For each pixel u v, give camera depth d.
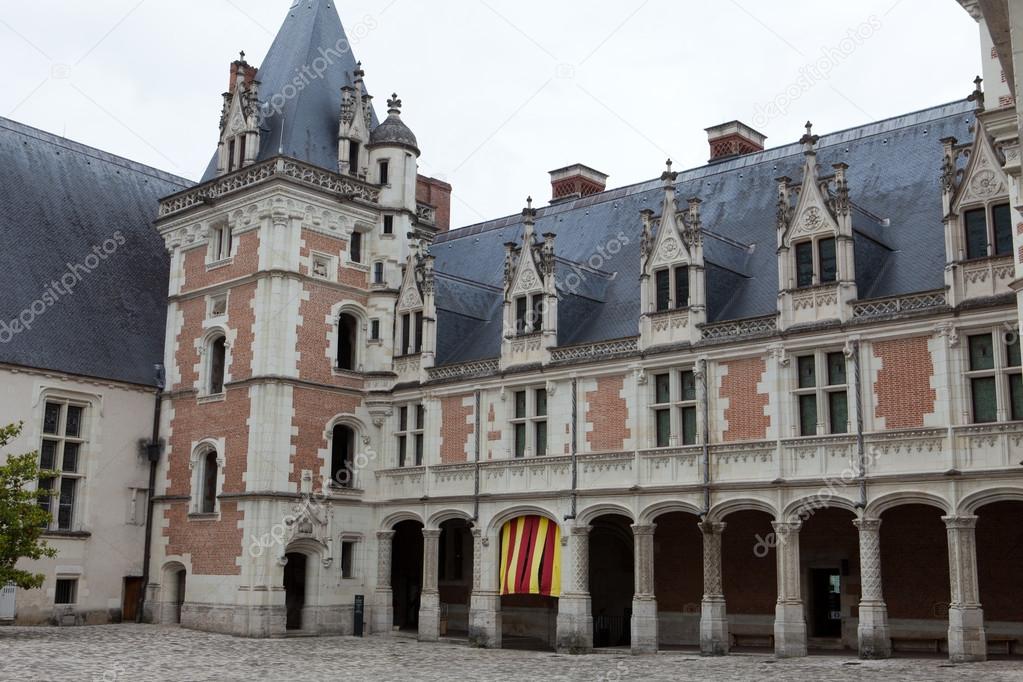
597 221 42.53
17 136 44.06
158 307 44.19
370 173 42.38
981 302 26.77
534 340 35.97
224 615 36.81
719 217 38.25
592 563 37.31
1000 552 28.89
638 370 33.00
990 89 22.84
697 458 31.30
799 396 30.02
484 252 46.47
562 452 34.50
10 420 37.41
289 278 38.38
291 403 37.81
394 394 40.03
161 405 41.88
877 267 30.84
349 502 39.00
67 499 39.09
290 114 41.44
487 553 35.66
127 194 46.75
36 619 37.28
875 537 27.77
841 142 37.31
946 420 27.03
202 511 39.31
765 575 33.22
